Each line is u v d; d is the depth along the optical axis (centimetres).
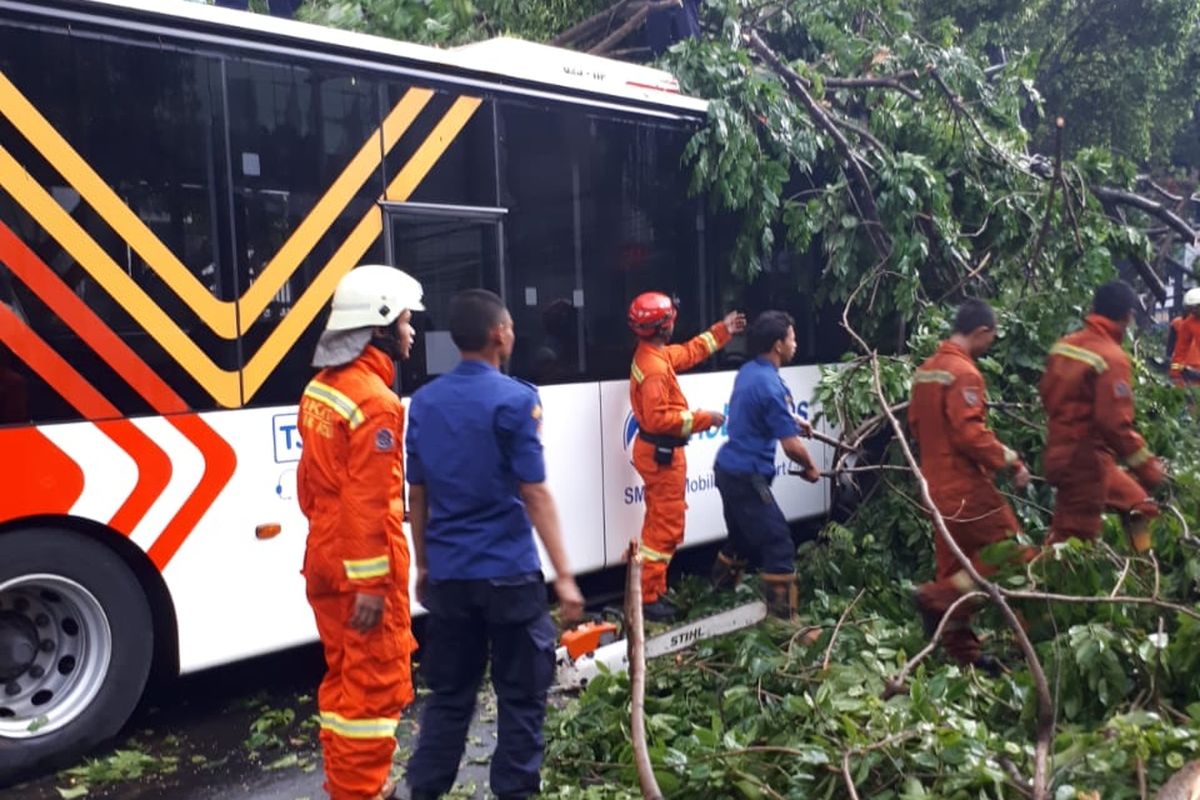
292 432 551
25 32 466
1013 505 697
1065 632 489
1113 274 857
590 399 691
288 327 549
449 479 393
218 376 525
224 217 525
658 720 453
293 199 549
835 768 380
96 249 487
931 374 540
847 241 815
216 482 525
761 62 902
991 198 869
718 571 713
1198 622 462
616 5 931
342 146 568
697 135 729
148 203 502
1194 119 2292
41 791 475
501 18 945
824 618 633
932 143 873
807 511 853
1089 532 556
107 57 488
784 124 776
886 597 646
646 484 668
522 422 388
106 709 499
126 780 484
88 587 491
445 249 615
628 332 715
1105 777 375
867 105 906
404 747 512
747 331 796
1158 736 380
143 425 502
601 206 697
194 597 521
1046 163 942
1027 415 728
